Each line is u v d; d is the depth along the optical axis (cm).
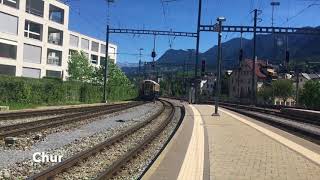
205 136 2183
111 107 5594
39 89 5447
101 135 2503
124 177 1332
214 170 1239
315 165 1384
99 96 8250
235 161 1415
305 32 5981
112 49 15075
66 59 9625
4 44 7688
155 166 1282
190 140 1989
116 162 1456
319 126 3644
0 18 7475
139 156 1784
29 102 5169
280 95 11862
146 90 9544
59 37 9462
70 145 2003
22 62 8075
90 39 13338
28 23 8331
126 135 2502
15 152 1703
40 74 8650
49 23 8888
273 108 7475
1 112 3403
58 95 6044
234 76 14688
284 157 1544
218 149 1698
